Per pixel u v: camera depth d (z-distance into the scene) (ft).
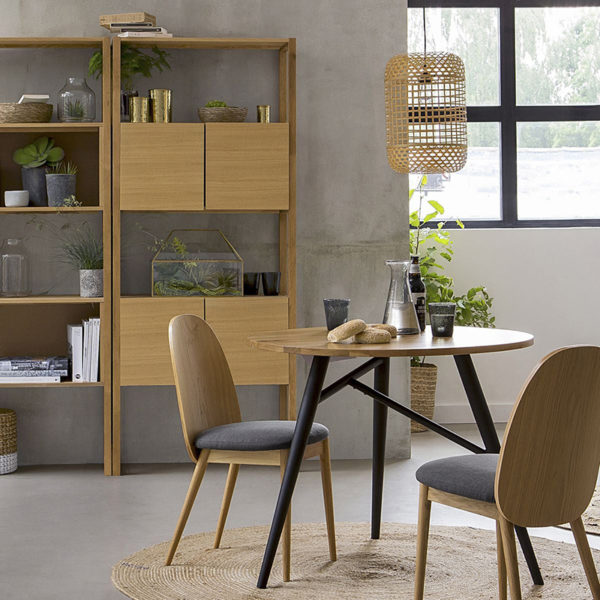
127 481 15.21
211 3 16.61
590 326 21.07
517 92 21.43
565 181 21.52
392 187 16.93
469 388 10.64
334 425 16.97
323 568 10.65
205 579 10.27
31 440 16.57
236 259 15.74
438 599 9.65
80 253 15.90
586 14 21.36
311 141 16.80
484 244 20.84
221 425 10.88
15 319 16.44
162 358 15.44
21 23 16.38
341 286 16.93
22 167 16.15
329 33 16.75
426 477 8.63
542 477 7.70
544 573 10.42
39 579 10.40
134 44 15.81
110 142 15.52
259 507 13.44
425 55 13.80
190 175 15.49
